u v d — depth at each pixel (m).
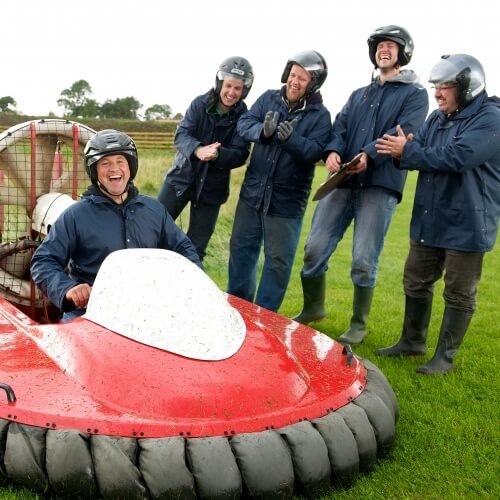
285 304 7.73
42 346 3.71
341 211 6.20
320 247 6.29
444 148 5.11
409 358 5.91
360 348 6.18
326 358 4.06
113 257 3.94
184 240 4.68
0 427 3.16
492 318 7.64
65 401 3.23
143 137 24.58
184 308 3.63
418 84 5.89
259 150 6.20
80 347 3.51
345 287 9.03
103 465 3.03
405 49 5.77
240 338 3.71
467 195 5.19
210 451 3.09
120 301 3.68
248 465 3.13
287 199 6.19
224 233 11.09
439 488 3.71
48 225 5.22
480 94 5.20
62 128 5.53
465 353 6.16
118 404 3.24
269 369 3.54
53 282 4.06
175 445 3.07
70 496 3.10
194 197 6.62
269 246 6.28
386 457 3.99
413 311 5.88
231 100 6.19
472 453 4.14
